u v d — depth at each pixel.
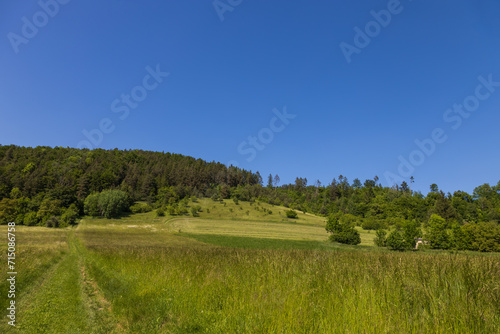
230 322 4.63
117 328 5.27
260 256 9.48
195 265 9.39
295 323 3.89
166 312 5.60
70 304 7.01
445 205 91.31
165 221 88.69
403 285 4.74
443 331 3.27
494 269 4.79
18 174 96.88
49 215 73.50
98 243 45.28
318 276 6.18
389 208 108.81
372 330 3.40
